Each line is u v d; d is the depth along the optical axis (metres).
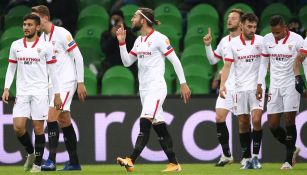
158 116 37.38
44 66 37.91
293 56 39.81
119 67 50.12
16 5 58.94
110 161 45.94
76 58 38.91
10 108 45.66
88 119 45.94
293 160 41.56
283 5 57.88
